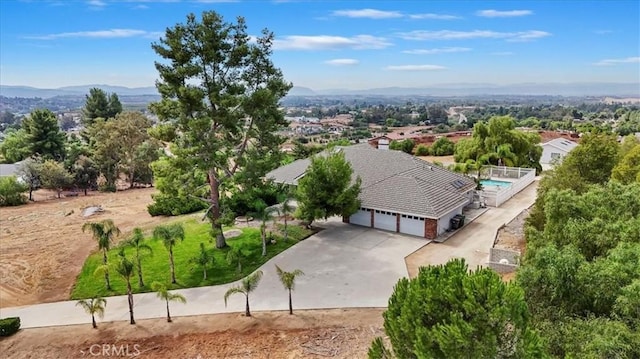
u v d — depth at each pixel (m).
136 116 62.16
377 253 26.45
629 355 9.53
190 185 26.83
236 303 20.84
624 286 11.06
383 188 32.03
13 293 23.80
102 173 58.41
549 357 9.34
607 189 18.38
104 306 20.70
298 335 17.80
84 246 30.97
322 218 30.36
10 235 34.38
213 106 25.81
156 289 19.62
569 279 12.03
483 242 28.14
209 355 16.69
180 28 24.02
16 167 57.16
